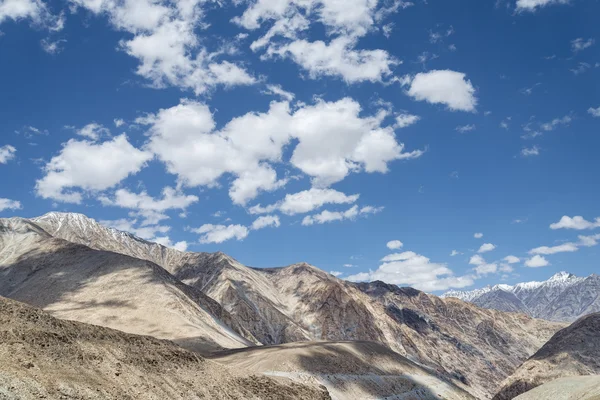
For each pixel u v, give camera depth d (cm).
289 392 7438
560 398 11425
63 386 4231
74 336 5253
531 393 12394
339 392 11688
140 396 4925
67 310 16262
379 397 12619
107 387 4694
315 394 7994
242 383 6756
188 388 5703
